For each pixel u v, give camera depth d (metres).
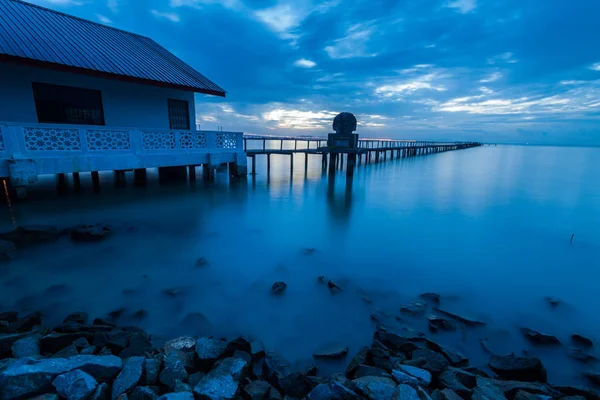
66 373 2.38
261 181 15.36
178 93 13.10
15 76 8.82
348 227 8.27
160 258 5.87
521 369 3.16
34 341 3.04
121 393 2.42
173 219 8.34
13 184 7.08
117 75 9.05
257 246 6.69
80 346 3.07
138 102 11.72
